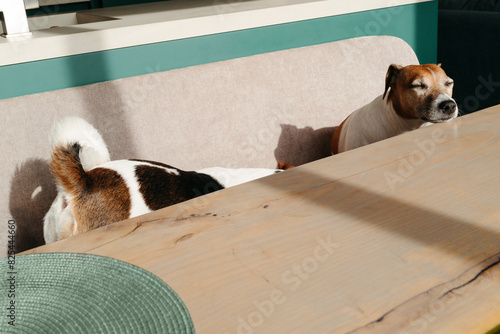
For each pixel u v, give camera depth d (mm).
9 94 1317
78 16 2150
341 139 1577
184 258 605
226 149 1466
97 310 530
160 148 1368
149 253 624
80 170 1059
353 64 1724
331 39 1866
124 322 507
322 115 1644
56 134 1101
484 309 476
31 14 2992
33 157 1204
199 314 501
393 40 1850
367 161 857
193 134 1412
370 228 637
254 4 1786
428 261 557
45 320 525
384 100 1477
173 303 520
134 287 558
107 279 578
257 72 1535
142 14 1745
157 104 1374
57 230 1028
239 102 1488
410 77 1372
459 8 2752
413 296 500
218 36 1601
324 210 695
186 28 1515
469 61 2703
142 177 1084
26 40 1300
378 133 1480
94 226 1021
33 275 600
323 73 1653
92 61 1413
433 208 678
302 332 459
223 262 588
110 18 1731
